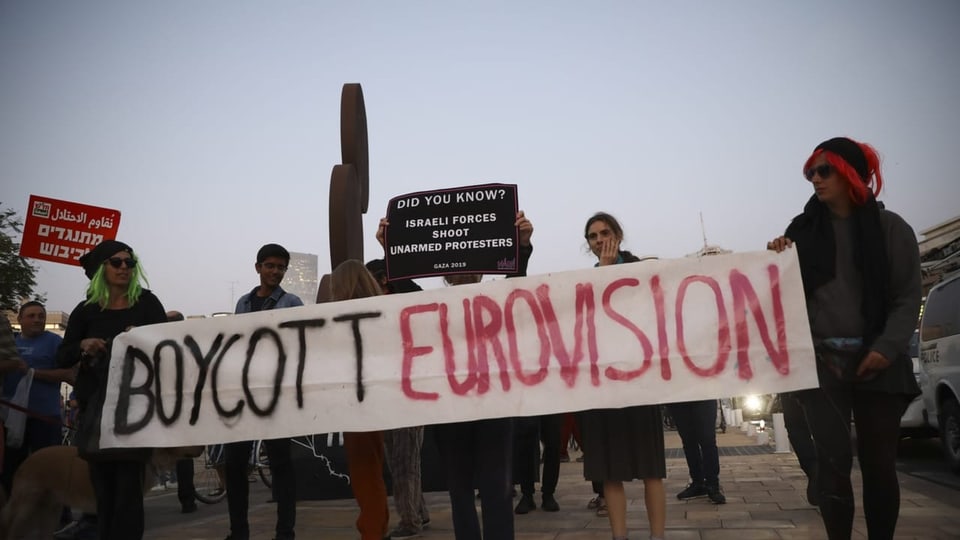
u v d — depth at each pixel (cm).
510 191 488
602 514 614
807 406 352
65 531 619
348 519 640
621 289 392
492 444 377
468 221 487
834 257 346
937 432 948
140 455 415
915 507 564
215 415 417
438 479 652
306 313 421
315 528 593
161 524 673
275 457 492
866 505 330
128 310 438
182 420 418
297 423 408
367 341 411
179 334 428
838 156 340
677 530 513
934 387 855
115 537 401
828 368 342
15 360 475
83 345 407
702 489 673
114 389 423
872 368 320
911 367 331
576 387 385
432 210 492
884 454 326
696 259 385
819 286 349
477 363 396
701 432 643
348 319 416
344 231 646
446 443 388
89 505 471
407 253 493
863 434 332
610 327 389
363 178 747
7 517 459
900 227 332
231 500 492
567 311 396
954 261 1423
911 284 326
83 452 409
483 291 405
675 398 372
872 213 336
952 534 447
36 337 696
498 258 480
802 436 554
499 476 368
